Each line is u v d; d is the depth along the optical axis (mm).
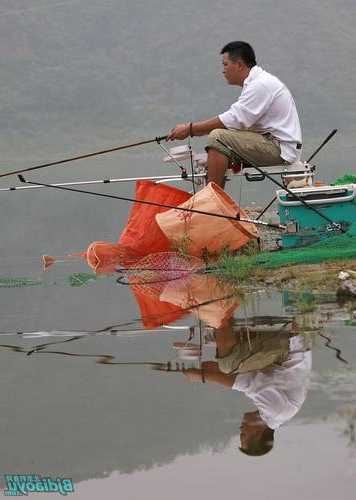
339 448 7176
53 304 15133
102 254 20109
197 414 8250
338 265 16016
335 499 6332
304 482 6625
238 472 6875
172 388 9188
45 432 8008
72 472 7059
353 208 18188
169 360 10461
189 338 11664
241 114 19047
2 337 12383
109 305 14688
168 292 15555
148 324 12820
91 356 10898
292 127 19312
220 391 8961
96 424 8156
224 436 7602
